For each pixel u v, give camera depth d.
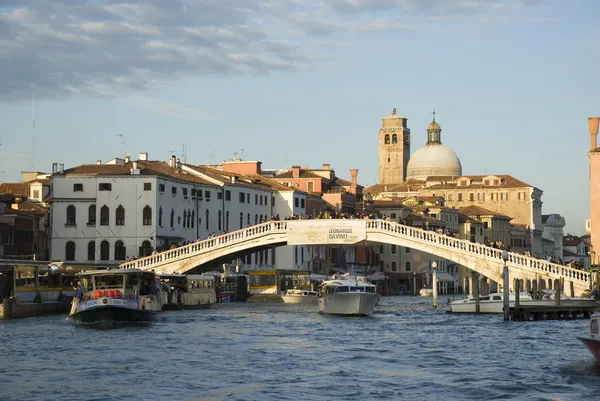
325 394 39.91
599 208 103.00
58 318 75.12
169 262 97.75
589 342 44.31
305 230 95.19
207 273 116.50
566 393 40.03
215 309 93.94
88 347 54.75
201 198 124.38
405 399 38.94
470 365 47.91
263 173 178.50
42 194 139.38
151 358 50.16
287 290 119.19
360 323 73.25
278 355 51.72
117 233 113.25
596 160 103.31
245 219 136.00
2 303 75.25
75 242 113.75
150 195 113.19
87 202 113.75
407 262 182.75
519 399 38.84
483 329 67.44
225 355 51.53
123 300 69.56
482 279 181.50
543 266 87.31
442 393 40.12
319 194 162.12
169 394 39.88
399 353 52.78
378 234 93.62
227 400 38.66
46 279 86.25
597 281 85.50
